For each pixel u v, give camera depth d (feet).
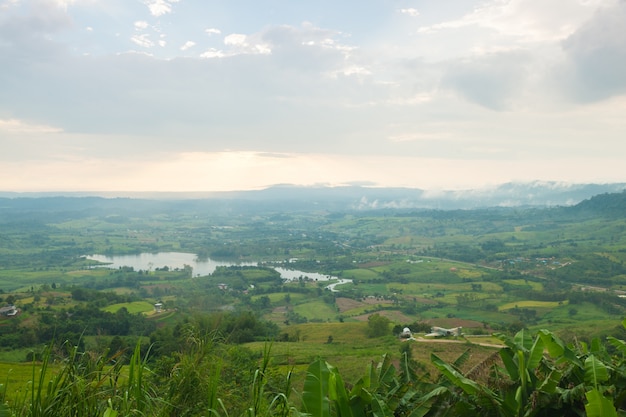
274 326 206.08
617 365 15.60
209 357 20.36
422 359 96.84
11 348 121.90
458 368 16.28
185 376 18.69
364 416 13.19
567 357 14.49
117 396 16.58
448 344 142.20
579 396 13.34
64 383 15.87
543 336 14.71
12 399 15.99
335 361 99.76
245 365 21.24
